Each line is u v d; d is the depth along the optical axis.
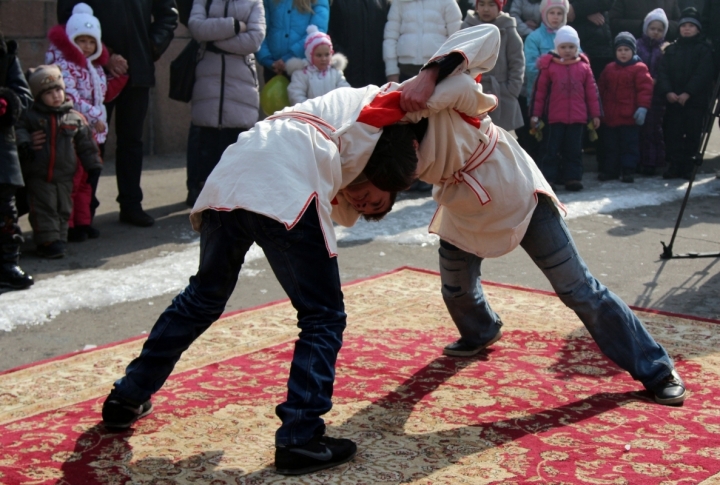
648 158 9.30
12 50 5.34
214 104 7.05
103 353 4.08
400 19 7.91
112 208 7.52
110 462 2.90
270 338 4.28
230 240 2.87
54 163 5.83
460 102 2.97
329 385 2.83
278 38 7.43
